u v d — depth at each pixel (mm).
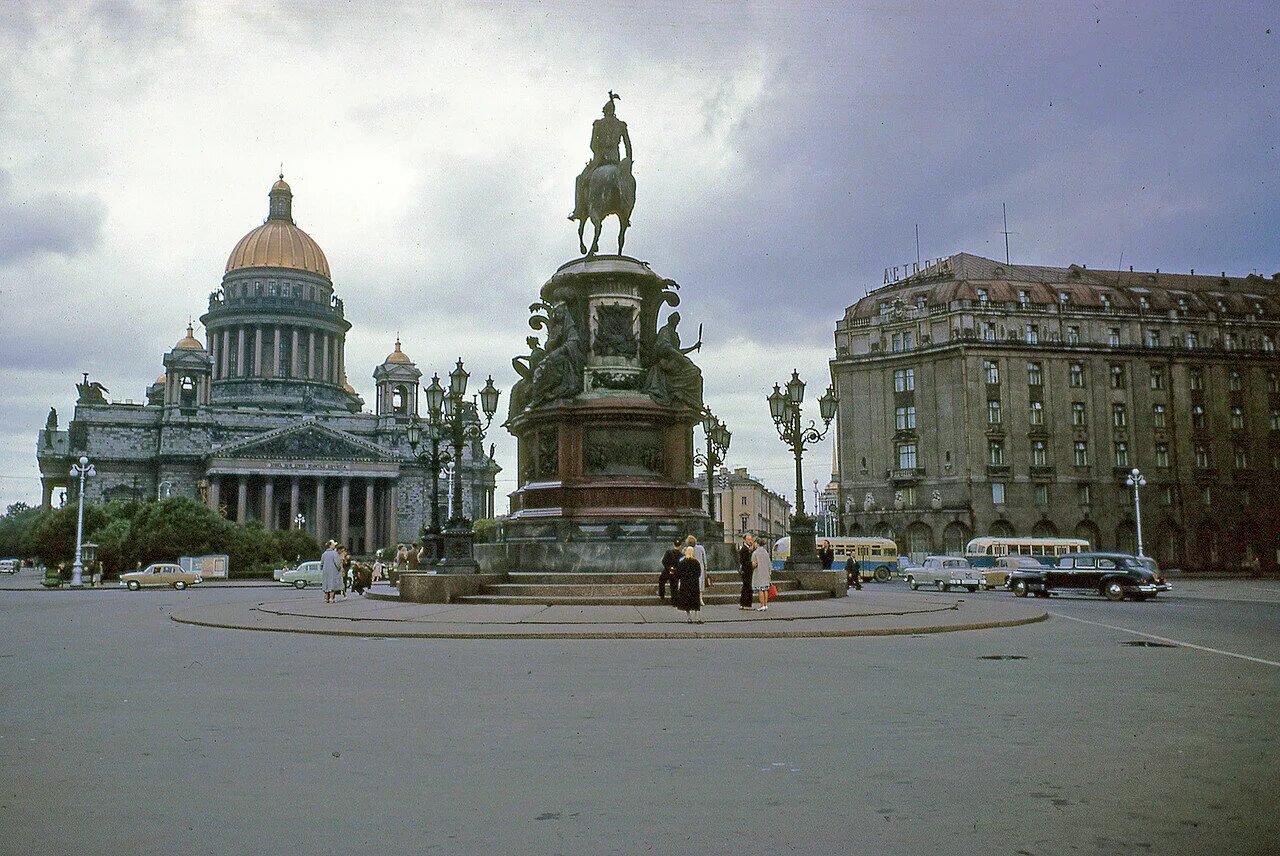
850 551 76750
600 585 27734
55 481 166250
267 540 105250
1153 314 91812
